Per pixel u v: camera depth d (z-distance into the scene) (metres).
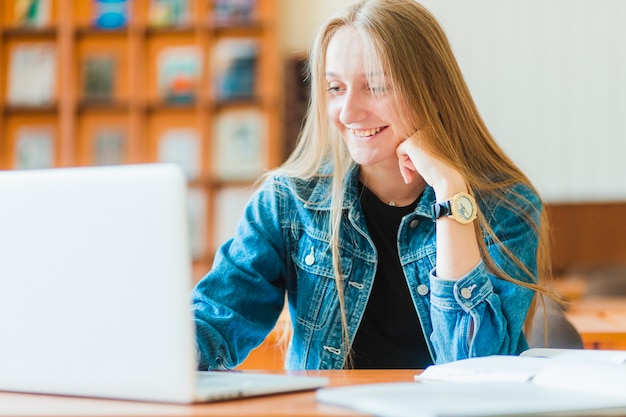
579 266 5.24
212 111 6.87
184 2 6.80
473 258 1.92
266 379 1.51
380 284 2.19
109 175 1.33
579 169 7.02
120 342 1.33
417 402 1.19
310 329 2.19
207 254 6.76
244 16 6.77
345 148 2.25
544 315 2.34
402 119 2.11
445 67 2.19
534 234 2.18
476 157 2.25
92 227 1.34
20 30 6.84
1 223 1.42
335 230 2.19
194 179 6.81
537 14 7.02
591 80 7.00
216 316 2.01
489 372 1.53
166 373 1.30
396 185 2.21
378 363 2.16
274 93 6.75
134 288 1.31
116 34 6.89
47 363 1.41
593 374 1.36
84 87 6.88
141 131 6.81
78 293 1.36
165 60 6.86
